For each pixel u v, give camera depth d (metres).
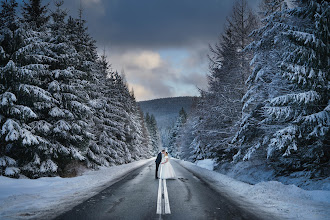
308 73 9.88
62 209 6.24
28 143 12.05
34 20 16.67
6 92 11.84
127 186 10.67
